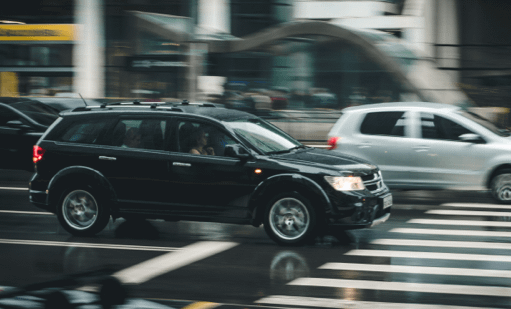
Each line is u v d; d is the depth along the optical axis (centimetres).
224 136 774
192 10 2197
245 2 2867
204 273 630
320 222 741
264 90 2561
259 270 641
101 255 711
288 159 754
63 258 699
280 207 750
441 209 1016
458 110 1067
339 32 2447
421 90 2361
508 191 1033
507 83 2548
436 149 1041
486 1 2856
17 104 1349
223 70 2598
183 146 783
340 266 656
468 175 1030
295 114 2050
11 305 306
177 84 2795
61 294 315
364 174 762
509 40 2877
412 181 1057
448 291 563
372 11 2852
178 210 779
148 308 336
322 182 730
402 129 1066
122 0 2927
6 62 3100
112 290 334
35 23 3055
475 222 902
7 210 1016
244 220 757
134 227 876
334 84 2477
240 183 754
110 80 2953
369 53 2420
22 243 777
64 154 820
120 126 814
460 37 2858
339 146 1089
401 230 848
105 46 2953
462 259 685
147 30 2841
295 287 579
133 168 791
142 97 2866
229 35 2747
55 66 3047
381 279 605
